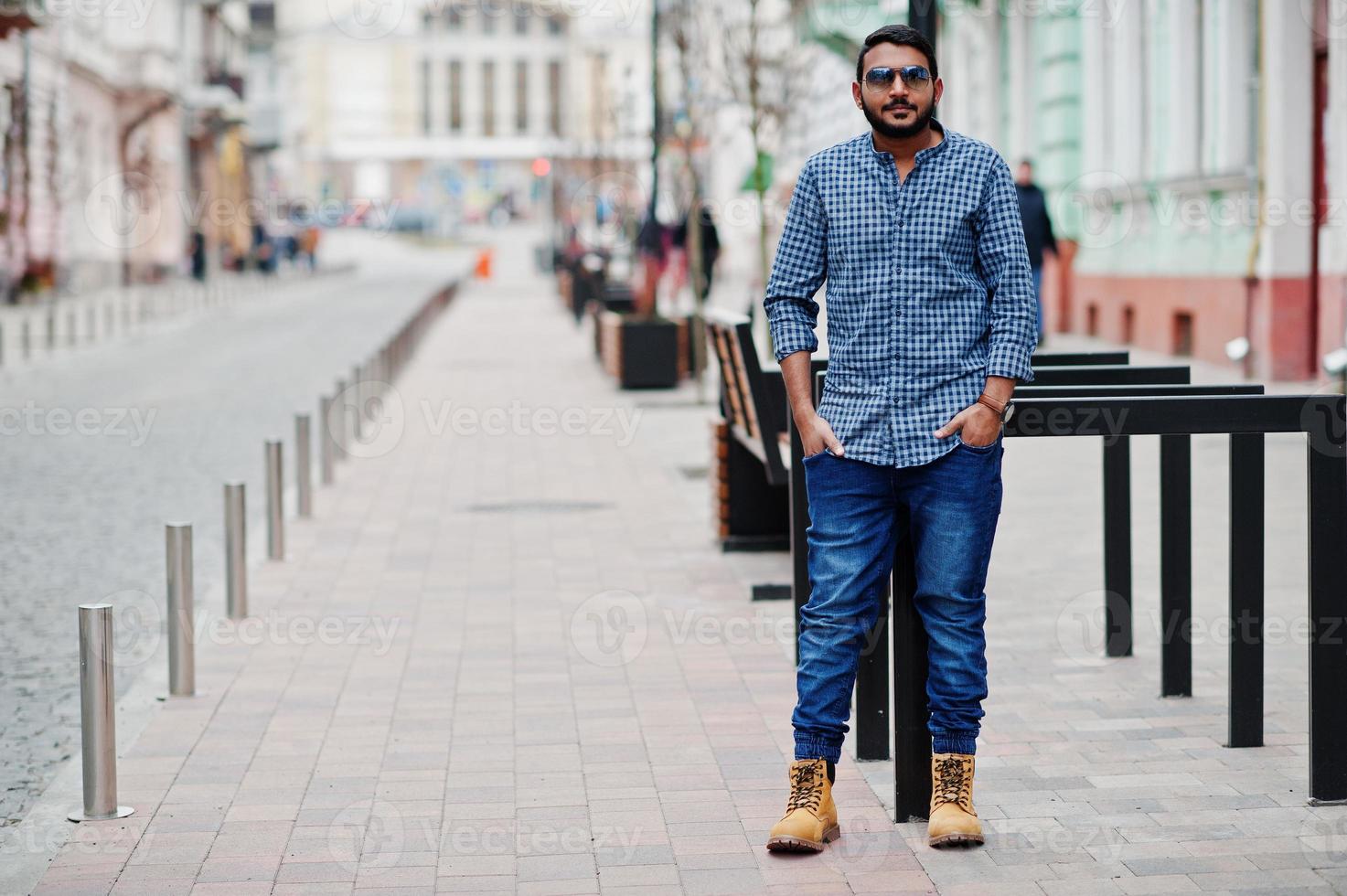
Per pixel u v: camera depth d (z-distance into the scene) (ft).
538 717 19.47
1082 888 13.78
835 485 14.78
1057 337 76.79
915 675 15.35
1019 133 83.82
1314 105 52.75
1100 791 16.33
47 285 127.54
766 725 18.94
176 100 166.30
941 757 15.05
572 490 38.37
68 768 18.12
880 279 14.49
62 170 135.13
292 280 184.14
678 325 63.46
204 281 160.15
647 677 21.25
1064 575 26.86
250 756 18.08
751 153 110.83
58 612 26.48
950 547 14.56
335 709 20.01
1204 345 60.13
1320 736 15.71
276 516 29.99
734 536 30.09
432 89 359.46
